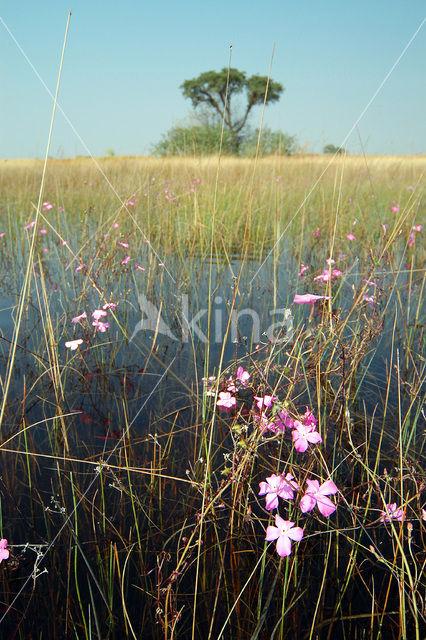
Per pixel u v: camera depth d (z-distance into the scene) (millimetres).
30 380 2227
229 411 1942
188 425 1865
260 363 1759
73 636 1077
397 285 3385
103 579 1211
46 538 1335
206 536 1346
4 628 1092
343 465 1613
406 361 2295
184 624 1112
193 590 1196
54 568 1244
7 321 2883
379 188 6758
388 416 1899
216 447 1713
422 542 1300
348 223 4766
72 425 1873
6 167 8477
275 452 1665
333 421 1864
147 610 1141
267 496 1195
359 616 1122
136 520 1395
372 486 1387
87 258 3748
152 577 1222
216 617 1129
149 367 2369
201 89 26500
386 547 1310
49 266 4090
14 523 1380
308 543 1321
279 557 1276
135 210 5219
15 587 1195
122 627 1098
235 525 1388
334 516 1409
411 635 1080
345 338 2324
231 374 2006
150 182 5867
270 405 1388
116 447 1717
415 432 1789
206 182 6121
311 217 5523
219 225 4816
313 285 3352
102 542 1328
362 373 2252
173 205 5246
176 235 4555
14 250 4617
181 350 2572
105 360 2447
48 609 1139
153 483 1541
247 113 17406
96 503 1464
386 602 1147
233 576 1227
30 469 1615
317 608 1074
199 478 1544
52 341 2082
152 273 3576
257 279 3773
